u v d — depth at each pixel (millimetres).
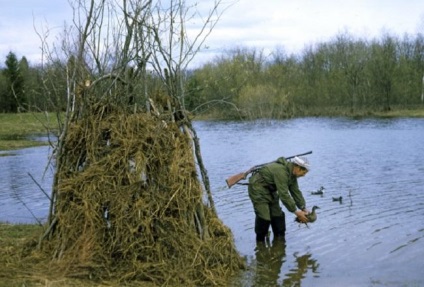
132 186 8266
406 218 12820
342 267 9336
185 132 9016
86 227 8180
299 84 79500
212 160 26781
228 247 8969
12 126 50688
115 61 8766
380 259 9734
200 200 8719
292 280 8648
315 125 54594
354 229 11922
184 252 8234
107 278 7840
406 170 21172
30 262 8195
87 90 8742
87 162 8633
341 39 85750
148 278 7926
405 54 86250
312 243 10914
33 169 25406
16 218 13500
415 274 8836
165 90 9133
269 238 11344
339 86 78500
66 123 8711
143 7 8672
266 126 54312
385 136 38906
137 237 8141
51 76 8953
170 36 8906
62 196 8516
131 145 8445
